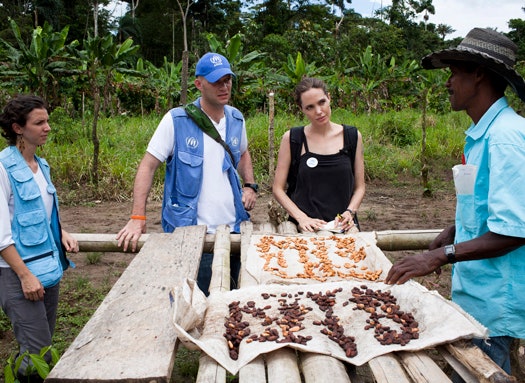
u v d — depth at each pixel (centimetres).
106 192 913
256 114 1508
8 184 296
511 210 200
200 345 198
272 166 512
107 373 183
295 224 409
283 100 1612
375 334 218
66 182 964
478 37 226
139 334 212
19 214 299
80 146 1070
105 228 726
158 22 4247
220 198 372
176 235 344
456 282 246
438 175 1141
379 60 1842
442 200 938
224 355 200
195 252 313
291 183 404
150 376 181
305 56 2252
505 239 204
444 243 280
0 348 408
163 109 1579
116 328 218
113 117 1445
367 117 1494
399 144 1317
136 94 1641
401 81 1838
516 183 202
